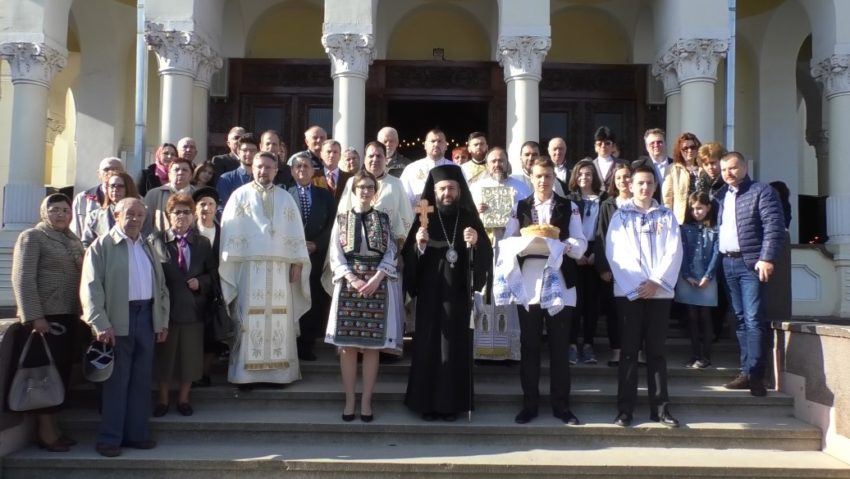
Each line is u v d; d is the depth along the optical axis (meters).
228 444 5.87
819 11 11.99
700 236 7.03
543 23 10.61
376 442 5.88
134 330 5.63
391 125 15.71
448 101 13.88
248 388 6.43
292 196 6.77
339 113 10.49
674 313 8.19
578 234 6.22
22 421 5.72
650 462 5.49
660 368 6.04
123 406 5.58
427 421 6.04
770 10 14.18
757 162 14.48
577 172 7.19
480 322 6.97
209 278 6.14
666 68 11.57
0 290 11.51
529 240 5.91
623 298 6.02
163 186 7.00
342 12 10.51
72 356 5.71
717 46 10.77
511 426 5.87
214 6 11.72
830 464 5.54
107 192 6.57
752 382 6.48
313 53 14.29
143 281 5.69
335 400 6.35
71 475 5.38
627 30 14.08
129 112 14.46
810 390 6.17
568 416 6.00
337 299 6.01
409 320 7.57
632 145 13.95
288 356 6.43
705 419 6.31
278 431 5.89
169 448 5.73
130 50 14.56
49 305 5.48
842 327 5.92
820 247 11.92
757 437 5.93
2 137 15.70
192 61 10.88
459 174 6.22
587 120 13.99
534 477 5.39
